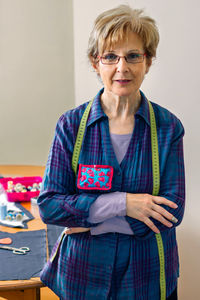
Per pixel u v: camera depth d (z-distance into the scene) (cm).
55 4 398
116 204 122
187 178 219
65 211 125
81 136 130
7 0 394
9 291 153
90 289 127
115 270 126
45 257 160
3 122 416
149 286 128
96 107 130
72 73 412
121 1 248
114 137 129
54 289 136
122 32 114
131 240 126
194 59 205
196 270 223
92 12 283
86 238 129
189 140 214
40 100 414
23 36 401
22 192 237
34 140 421
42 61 407
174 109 221
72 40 405
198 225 218
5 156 423
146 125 129
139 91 135
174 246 136
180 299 235
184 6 205
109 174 125
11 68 406
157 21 221
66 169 130
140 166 126
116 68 119
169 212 126
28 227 195
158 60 224
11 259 158
